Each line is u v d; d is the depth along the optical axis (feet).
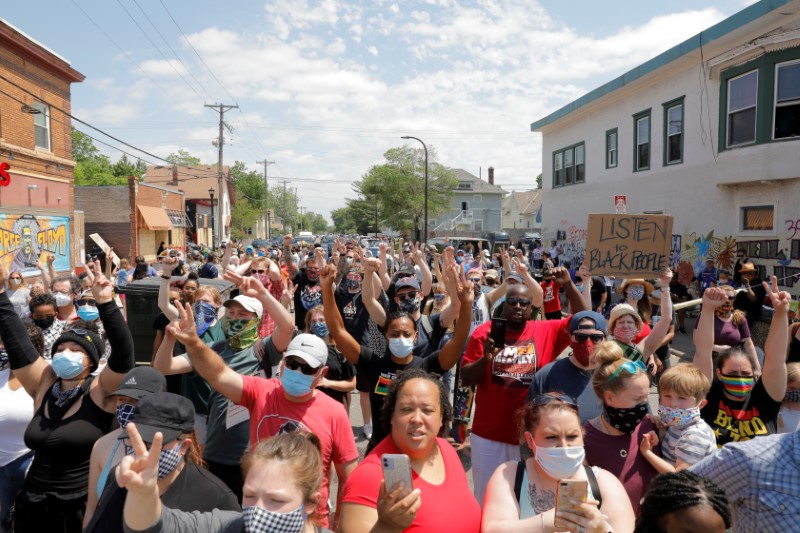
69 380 11.68
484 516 8.52
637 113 65.51
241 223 254.47
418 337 17.02
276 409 11.11
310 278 28.84
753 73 47.65
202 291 16.42
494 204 240.12
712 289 14.03
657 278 23.30
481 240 98.22
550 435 8.48
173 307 17.29
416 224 199.72
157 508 6.53
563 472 8.42
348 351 14.20
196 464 8.91
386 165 201.05
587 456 10.58
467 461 19.54
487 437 13.97
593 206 76.38
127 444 8.73
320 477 7.45
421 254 27.45
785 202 45.65
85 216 111.14
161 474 8.16
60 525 11.31
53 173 68.64
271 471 7.05
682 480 7.23
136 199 112.47
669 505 7.07
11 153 59.98
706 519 6.88
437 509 8.02
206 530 7.06
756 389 12.76
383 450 8.66
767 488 7.91
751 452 8.11
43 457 11.37
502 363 14.01
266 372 13.80
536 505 8.55
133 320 31.73
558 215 87.66
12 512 12.06
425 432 8.39
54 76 68.74
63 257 71.31
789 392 13.34
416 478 8.32
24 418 13.24
